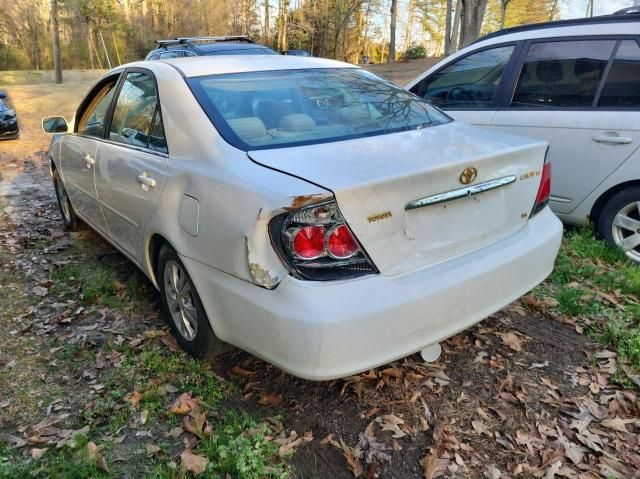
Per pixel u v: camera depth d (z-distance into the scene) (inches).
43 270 166.9
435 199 89.4
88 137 160.1
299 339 80.8
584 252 157.1
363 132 108.6
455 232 94.3
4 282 158.1
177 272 114.5
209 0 1706.4
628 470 86.7
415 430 96.1
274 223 82.0
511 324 128.4
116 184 133.6
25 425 98.3
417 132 109.9
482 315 97.7
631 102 151.9
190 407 101.0
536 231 109.2
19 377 112.3
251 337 89.6
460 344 121.0
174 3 1707.7
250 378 110.0
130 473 87.5
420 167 87.3
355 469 87.3
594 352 116.8
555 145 164.2
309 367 81.9
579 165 160.4
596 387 106.1
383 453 91.0
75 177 170.7
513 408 101.2
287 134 105.0
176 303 117.6
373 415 99.8
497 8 2030.0
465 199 95.2
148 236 118.8
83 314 138.5
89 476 85.7
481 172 94.8
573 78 163.2
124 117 138.2
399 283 85.9
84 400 105.0
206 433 94.0
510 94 176.2
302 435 95.1
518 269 102.0
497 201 100.9
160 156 114.2
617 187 156.3
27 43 1694.1
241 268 87.6
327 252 81.0
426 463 88.0
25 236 199.3
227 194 90.7
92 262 172.7
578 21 167.3
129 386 108.8
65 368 115.3
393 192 84.6
